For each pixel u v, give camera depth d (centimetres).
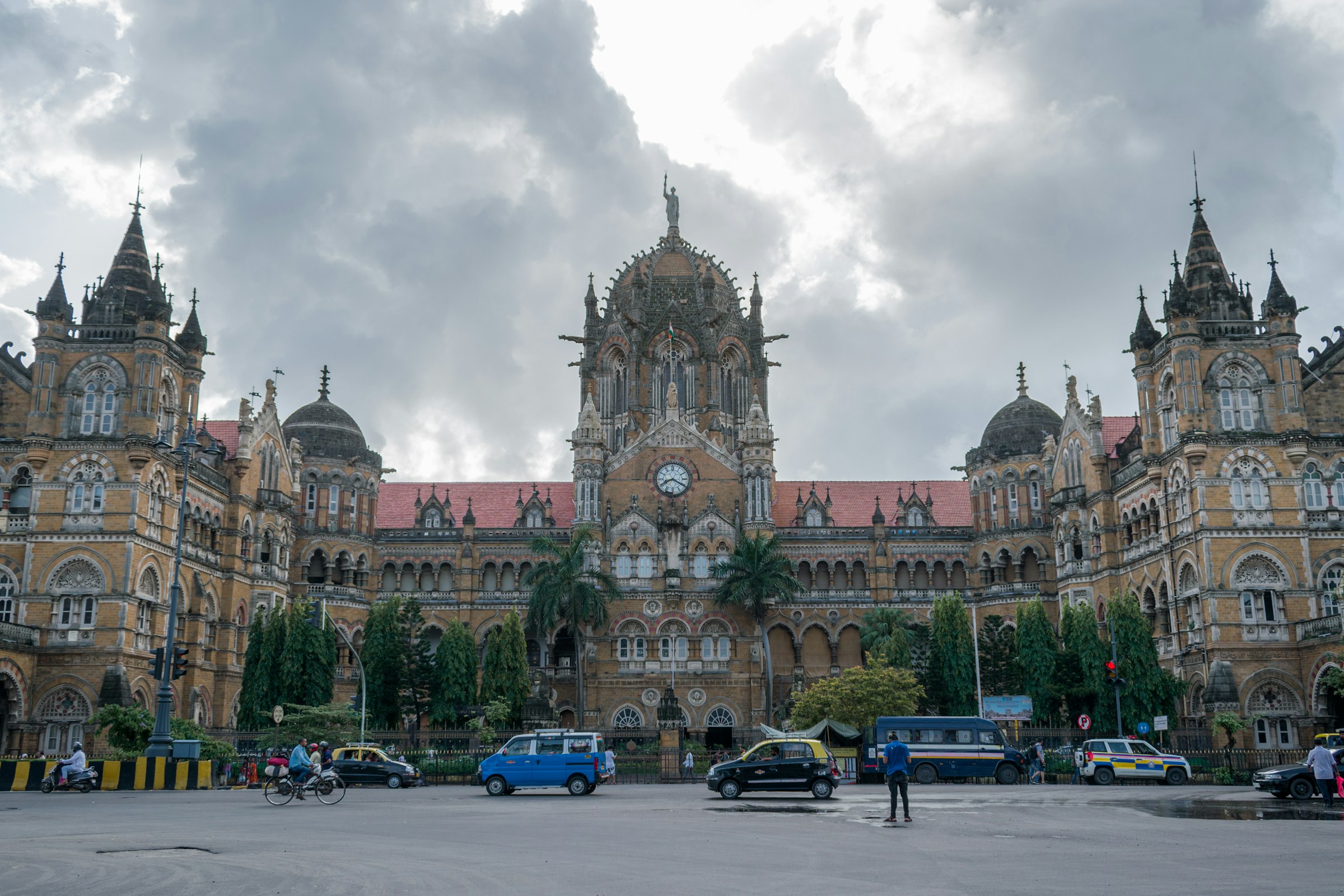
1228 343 7900
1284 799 4538
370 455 11106
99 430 7800
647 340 12662
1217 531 7556
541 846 2761
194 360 8488
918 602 10769
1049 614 10144
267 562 9731
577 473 10844
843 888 2075
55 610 7462
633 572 10606
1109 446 9744
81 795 4862
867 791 5222
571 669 10381
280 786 4444
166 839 2894
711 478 10988
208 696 8594
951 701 8450
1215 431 7769
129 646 7525
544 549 9775
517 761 5069
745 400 12731
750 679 10281
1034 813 3759
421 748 7162
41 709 7312
